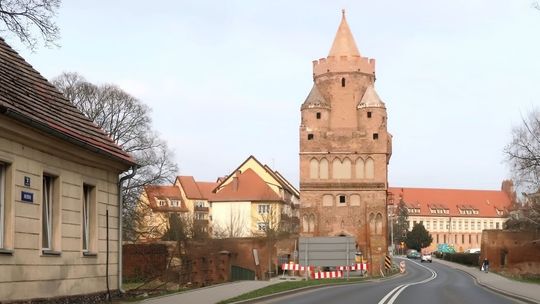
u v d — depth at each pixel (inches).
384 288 1400.1
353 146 3036.4
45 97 676.7
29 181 573.9
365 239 2967.5
